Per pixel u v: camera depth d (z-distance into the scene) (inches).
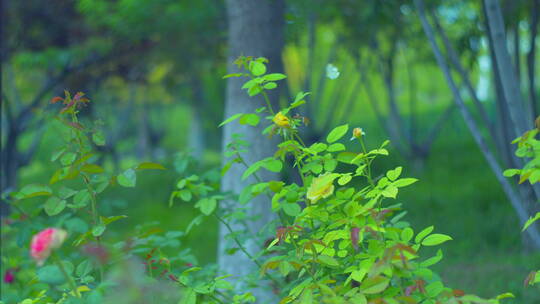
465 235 221.9
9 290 104.3
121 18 276.1
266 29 150.9
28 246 100.7
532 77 139.6
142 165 69.6
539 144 62.7
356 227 58.9
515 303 134.6
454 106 392.8
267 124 145.7
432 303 59.5
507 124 154.6
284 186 74.4
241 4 151.0
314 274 65.1
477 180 329.1
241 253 139.2
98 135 74.5
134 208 343.9
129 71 339.0
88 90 327.0
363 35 308.8
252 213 139.6
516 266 172.9
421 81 555.5
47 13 287.0
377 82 478.0
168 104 682.2
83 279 68.4
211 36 286.8
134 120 728.3
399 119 399.9
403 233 65.9
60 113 71.1
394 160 393.7
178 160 107.4
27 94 373.1
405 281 64.7
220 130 476.4
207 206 82.3
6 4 276.8
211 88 444.1
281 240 68.1
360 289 57.6
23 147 466.0
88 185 71.6
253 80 73.2
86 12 283.7
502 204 269.1
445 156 422.9
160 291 59.3
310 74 331.6
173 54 302.7
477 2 209.5
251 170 70.5
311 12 265.0
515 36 146.5
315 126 339.6
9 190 106.2
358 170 66.2
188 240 265.7
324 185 61.2
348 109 400.8
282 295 86.5
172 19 271.3
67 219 96.8
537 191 90.7
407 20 257.0
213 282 72.9
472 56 174.1
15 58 288.7
